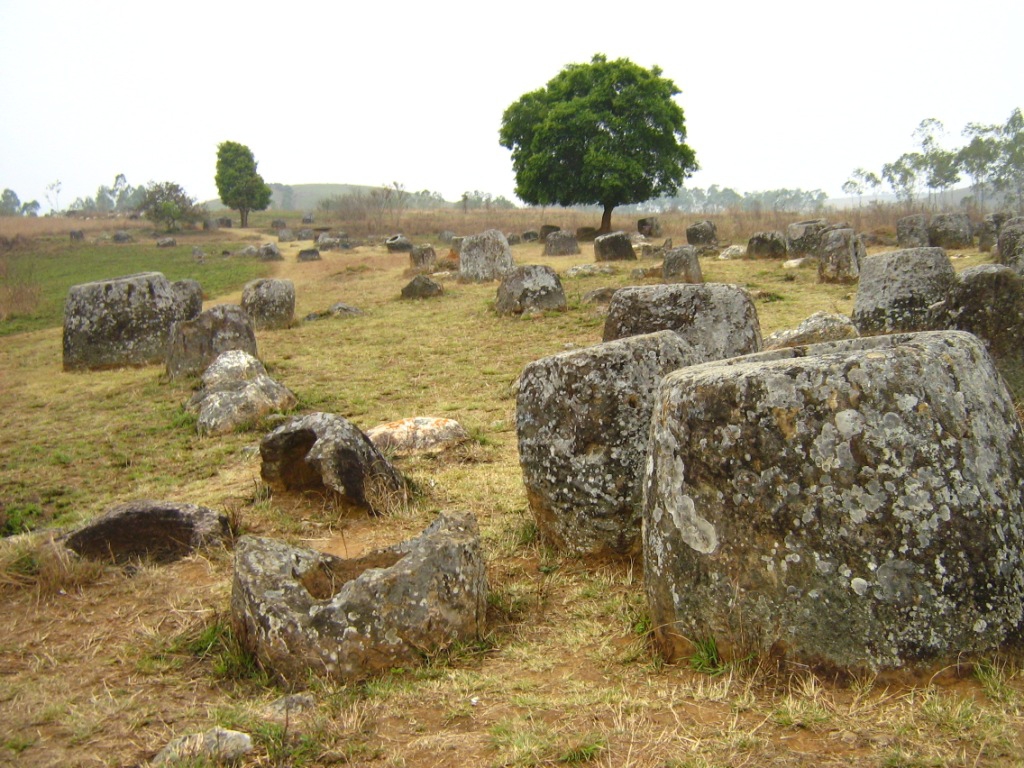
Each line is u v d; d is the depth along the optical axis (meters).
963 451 3.25
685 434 3.63
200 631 4.46
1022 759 2.69
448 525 4.53
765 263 22.72
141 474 8.72
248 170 63.81
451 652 4.06
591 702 3.44
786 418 3.34
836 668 3.28
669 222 42.31
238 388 10.56
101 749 3.31
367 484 6.41
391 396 11.32
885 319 10.62
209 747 3.15
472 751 3.14
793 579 3.34
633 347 5.12
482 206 91.94
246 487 7.29
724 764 2.86
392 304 20.62
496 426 9.08
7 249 44.91
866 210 41.16
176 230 56.75
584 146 38.38
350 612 3.92
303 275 30.56
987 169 63.53
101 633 4.52
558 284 16.92
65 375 15.10
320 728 3.33
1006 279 7.82
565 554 5.31
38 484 8.73
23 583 5.12
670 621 3.75
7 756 3.27
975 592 3.18
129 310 15.48
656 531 3.80
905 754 2.78
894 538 3.20
